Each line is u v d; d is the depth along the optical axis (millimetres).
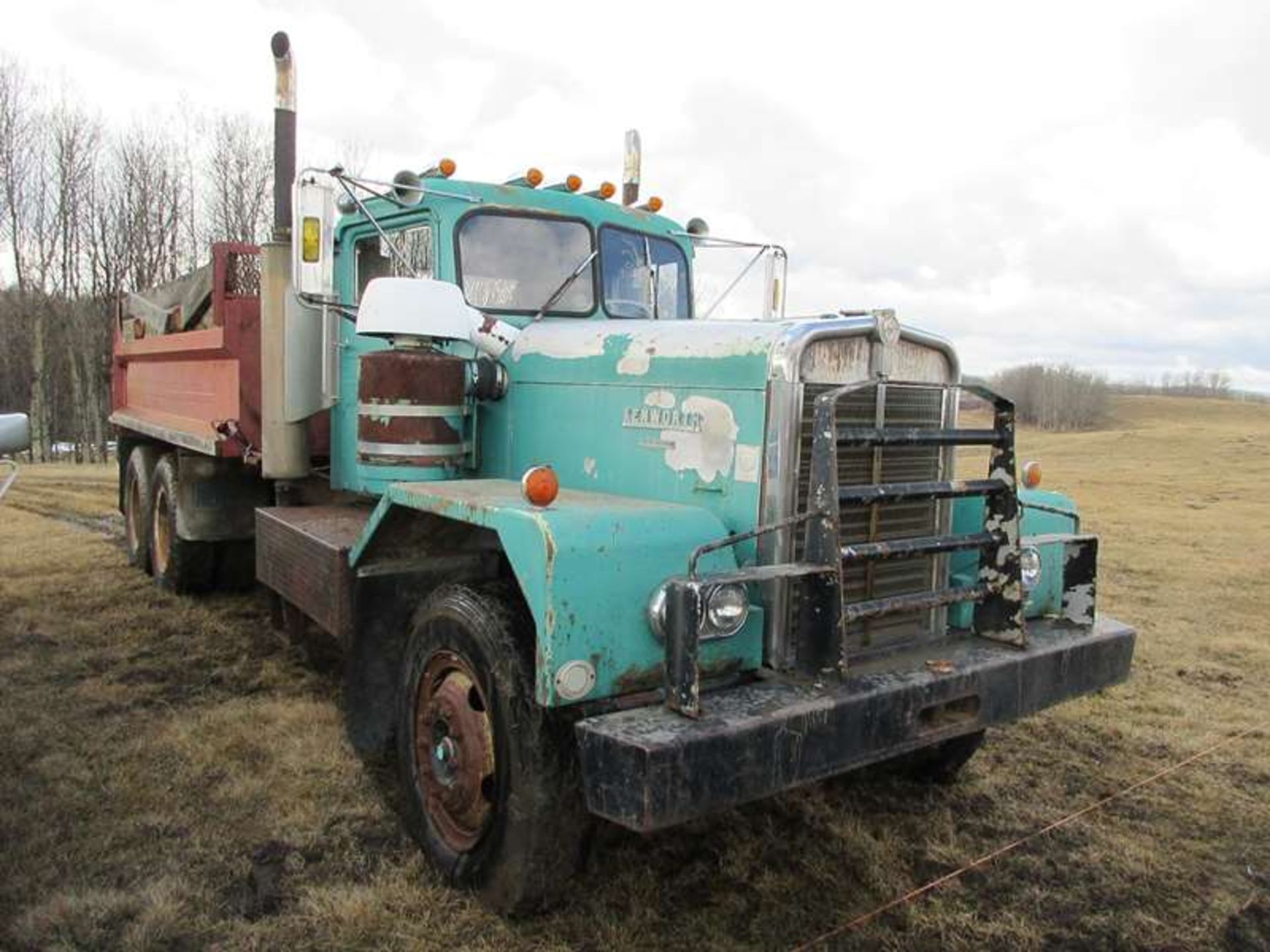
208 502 6422
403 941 2863
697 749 2432
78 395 27891
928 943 2975
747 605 2801
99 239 26828
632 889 3170
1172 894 3299
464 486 3420
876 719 2760
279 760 4102
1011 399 3291
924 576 3398
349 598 3879
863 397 3131
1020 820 3807
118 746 4188
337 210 3975
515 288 4344
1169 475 21359
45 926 2857
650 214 4918
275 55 5391
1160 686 5574
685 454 3229
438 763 3191
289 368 5148
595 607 2650
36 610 6359
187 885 3105
